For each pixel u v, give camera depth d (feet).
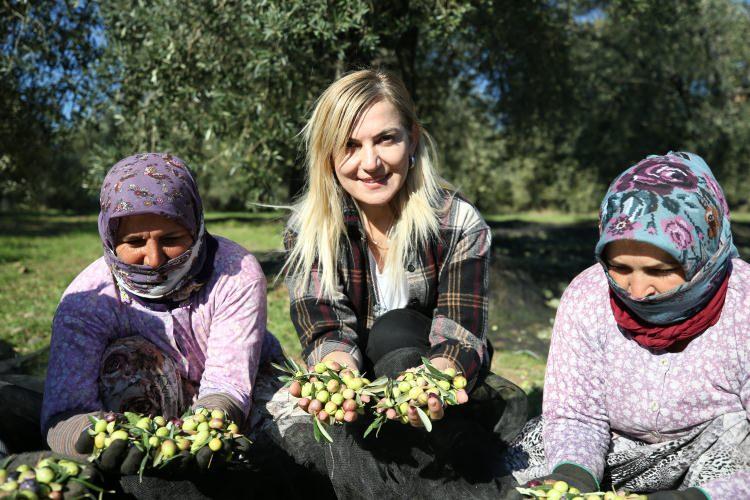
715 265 6.28
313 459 7.79
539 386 14.70
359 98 7.66
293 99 23.22
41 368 13.76
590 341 7.31
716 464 6.77
